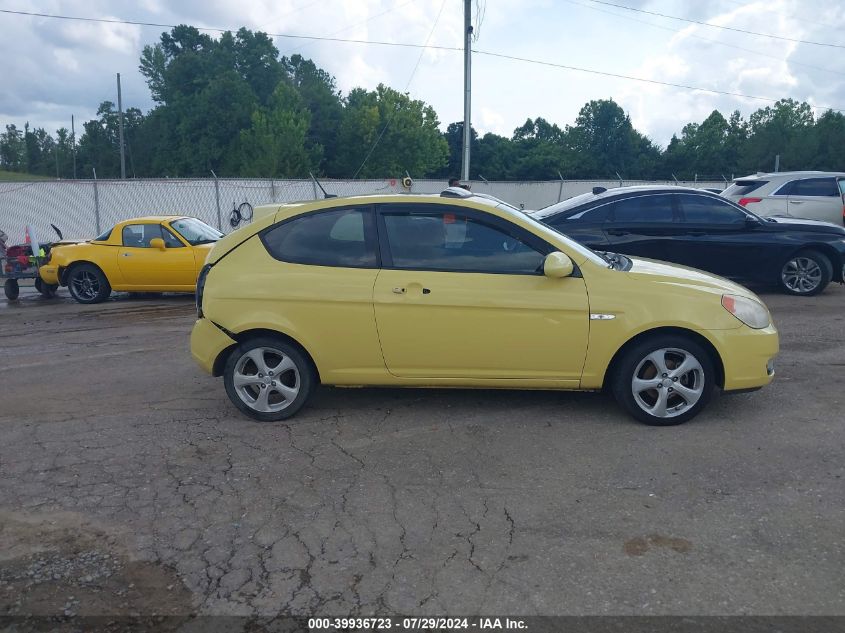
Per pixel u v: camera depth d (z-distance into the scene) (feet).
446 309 16.98
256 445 16.70
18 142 311.06
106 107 254.68
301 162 172.55
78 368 24.58
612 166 277.64
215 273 17.90
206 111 197.36
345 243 17.67
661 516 12.92
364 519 13.12
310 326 17.39
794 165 206.49
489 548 12.02
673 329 16.92
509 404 18.93
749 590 10.70
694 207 32.40
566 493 13.89
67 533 12.94
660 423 17.15
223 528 12.96
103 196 64.69
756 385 17.15
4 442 17.42
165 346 27.63
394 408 18.83
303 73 256.11
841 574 11.04
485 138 273.75
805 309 30.76
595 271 17.13
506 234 17.31
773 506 13.16
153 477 15.16
